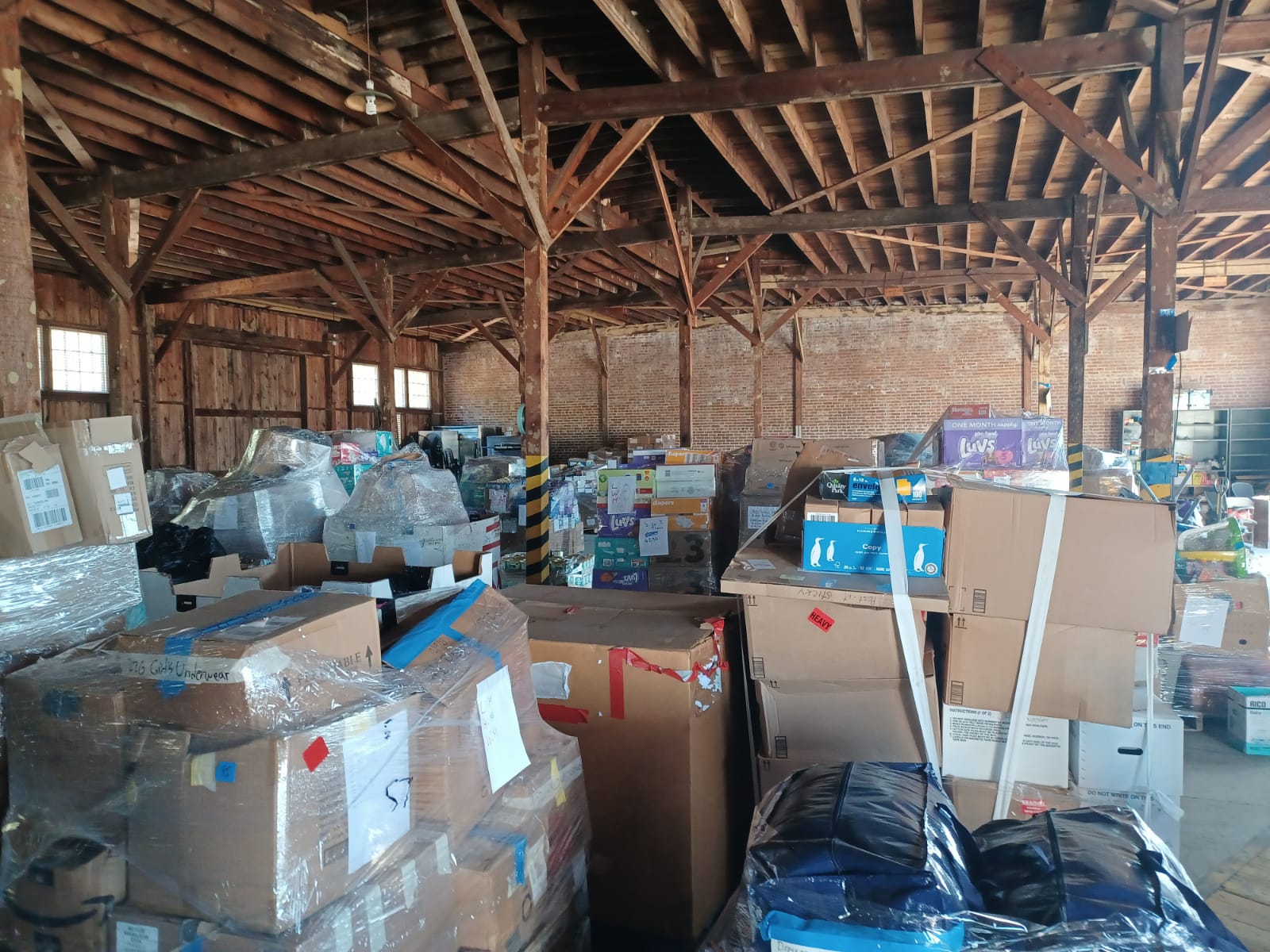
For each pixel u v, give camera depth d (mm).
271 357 12461
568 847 1802
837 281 10523
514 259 8242
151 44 4012
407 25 4168
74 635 1695
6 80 2430
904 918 1184
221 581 2205
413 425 15383
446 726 1460
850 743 2145
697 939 2025
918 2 3945
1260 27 3719
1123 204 6477
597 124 4438
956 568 2086
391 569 2256
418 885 1356
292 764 1152
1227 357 12617
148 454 10148
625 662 2055
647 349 15125
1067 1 4055
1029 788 2129
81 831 1267
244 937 1146
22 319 2455
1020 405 13312
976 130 5664
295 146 5059
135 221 5809
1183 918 1193
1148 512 1981
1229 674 3654
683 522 4426
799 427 13875
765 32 4312
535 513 4668
